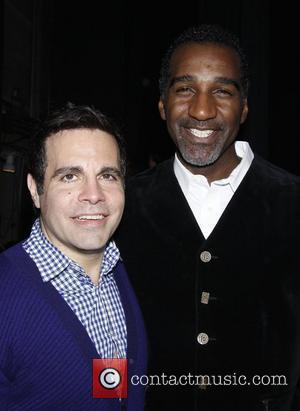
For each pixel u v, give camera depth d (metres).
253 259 1.70
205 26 1.72
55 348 1.36
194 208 1.79
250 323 1.68
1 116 5.84
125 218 1.83
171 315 1.71
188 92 1.68
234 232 1.73
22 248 1.46
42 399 1.35
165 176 1.86
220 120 1.66
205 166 1.73
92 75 8.20
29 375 1.34
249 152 1.84
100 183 1.43
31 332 1.34
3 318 1.33
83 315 1.44
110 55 8.24
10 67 6.88
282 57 6.52
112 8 8.27
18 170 6.02
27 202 5.95
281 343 1.67
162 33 8.30
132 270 1.78
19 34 7.18
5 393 1.33
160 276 1.74
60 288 1.43
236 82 1.67
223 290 1.69
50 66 7.97
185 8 8.20
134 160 8.21
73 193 1.40
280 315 1.68
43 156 1.43
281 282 1.69
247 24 5.90
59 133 1.41
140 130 8.30
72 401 1.37
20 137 6.52
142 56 8.34
